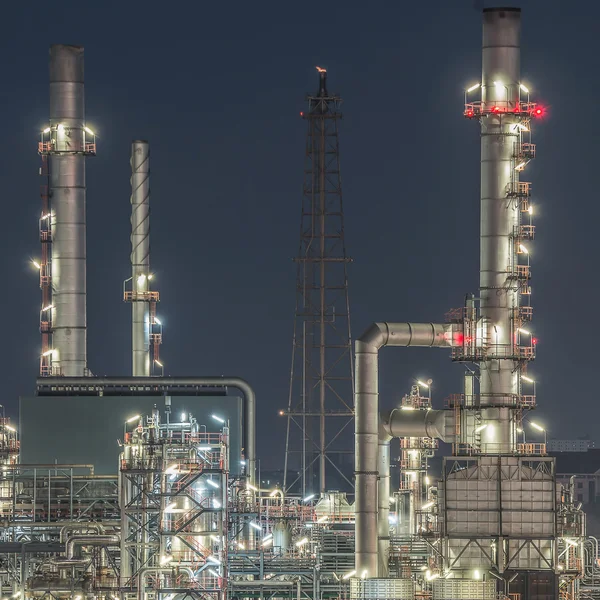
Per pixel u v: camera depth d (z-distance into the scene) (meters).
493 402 187.38
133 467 182.25
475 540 184.62
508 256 189.25
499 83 189.50
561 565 187.75
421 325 191.25
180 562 179.12
